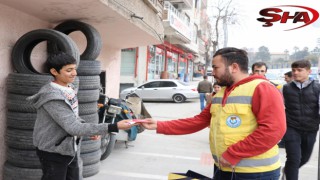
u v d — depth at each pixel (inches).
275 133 76.6
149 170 206.5
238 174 82.0
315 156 261.4
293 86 158.1
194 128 101.0
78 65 168.1
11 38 164.4
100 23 223.8
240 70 85.0
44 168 106.0
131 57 840.3
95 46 185.9
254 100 80.2
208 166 221.5
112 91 379.9
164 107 588.4
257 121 80.0
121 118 218.4
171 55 1226.0
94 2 157.9
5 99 160.6
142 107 264.1
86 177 186.4
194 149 270.5
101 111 211.8
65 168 107.8
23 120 148.1
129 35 291.9
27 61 164.7
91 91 177.0
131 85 844.0
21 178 151.0
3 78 158.7
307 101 154.8
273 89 80.5
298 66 154.9
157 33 324.2
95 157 188.2
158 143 285.9
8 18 161.5
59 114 99.3
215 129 85.4
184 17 1184.8
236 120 81.4
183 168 214.7
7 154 157.6
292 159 155.3
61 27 194.9
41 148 103.6
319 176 150.4
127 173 198.4
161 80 676.7
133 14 222.4
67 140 103.9
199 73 2134.6
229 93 84.0
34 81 146.3
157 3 314.2
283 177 166.1
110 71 370.3
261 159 81.4
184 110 553.0
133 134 233.3
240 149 78.9
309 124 155.0
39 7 164.2
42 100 100.2
